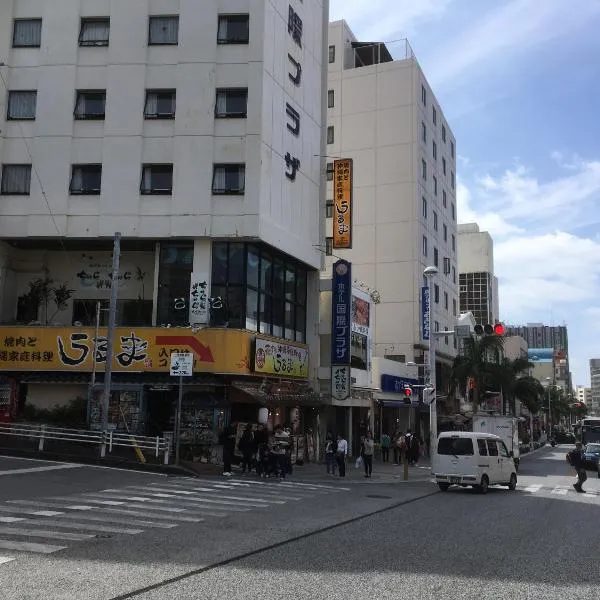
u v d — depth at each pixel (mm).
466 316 62250
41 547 8906
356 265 50250
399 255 49312
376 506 15836
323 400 30219
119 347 25781
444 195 58688
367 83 52156
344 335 30719
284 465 22500
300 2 31812
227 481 19859
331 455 25062
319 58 34031
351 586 7402
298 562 8648
